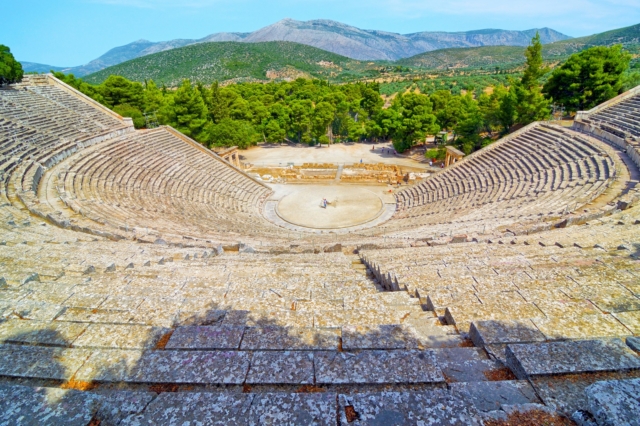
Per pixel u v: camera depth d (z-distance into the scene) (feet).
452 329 20.20
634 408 10.42
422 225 83.15
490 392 13.17
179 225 74.02
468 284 26.03
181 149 130.82
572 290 22.89
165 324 20.33
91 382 14.78
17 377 15.01
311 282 29.71
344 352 16.10
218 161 138.82
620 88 136.77
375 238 65.72
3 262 32.42
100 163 95.61
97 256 36.42
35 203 60.29
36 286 25.21
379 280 35.19
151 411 11.48
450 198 108.47
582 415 11.16
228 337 17.87
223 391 14.28
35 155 84.64
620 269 26.30
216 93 187.83
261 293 26.40
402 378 14.26
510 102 147.13
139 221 68.33
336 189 141.59
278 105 225.15
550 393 12.91
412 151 195.21
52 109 116.26
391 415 10.93
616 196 63.87
